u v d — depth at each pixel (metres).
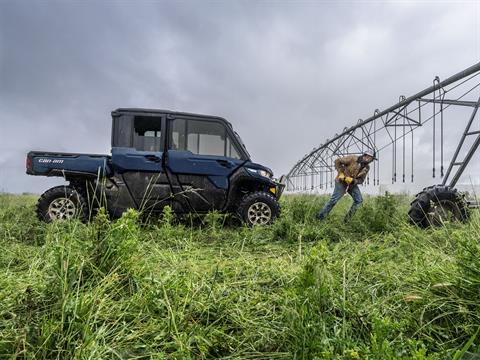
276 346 1.86
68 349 1.62
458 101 6.17
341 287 2.36
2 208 7.57
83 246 2.51
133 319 1.99
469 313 1.89
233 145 6.63
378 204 6.38
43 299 1.98
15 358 1.54
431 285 2.26
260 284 2.76
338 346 1.64
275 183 6.87
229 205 6.49
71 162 6.14
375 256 3.43
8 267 2.90
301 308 1.81
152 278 2.35
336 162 6.92
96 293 1.95
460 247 2.43
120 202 6.23
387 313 2.08
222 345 1.86
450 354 1.59
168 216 5.37
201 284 2.47
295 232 5.12
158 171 6.28
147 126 6.36
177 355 1.67
